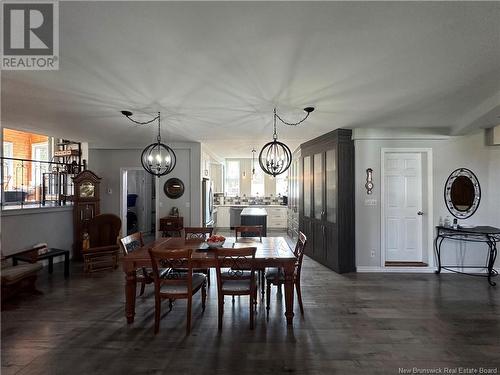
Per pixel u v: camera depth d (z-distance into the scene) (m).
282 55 2.13
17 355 2.25
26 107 3.33
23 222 4.52
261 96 2.99
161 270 3.25
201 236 4.02
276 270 3.21
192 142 5.86
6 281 3.21
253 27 1.76
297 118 3.88
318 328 2.69
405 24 1.74
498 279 4.17
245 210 7.23
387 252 4.70
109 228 5.10
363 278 4.21
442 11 1.61
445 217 4.51
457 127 4.17
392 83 2.68
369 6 1.57
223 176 9.77
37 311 3.06
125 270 2.80
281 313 3.02
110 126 4.33
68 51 2.04
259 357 2.23
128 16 1.65
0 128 4.34
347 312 3.04
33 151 7.70
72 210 5.45
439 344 2.42
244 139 5.50
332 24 1.74
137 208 7.97
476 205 4.45
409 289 3.74
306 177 5.80
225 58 2.17
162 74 2.45
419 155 4.67
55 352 2.29
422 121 4.11
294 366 2.12
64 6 1.56
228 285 2.79
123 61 2.21
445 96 3.06
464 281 4.07
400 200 4.69
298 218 6.64
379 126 4.41
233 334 2.58
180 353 2.29
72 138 5.45
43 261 4.86
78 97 2.99
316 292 3.64
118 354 2.27
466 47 2.02
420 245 4.67
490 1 1.51
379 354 2.27
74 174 6.05
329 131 4.71
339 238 4.50
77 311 3.06
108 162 6.07
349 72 2.43
